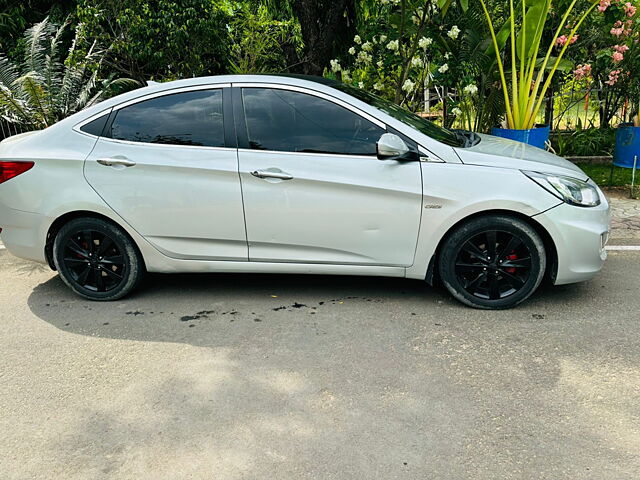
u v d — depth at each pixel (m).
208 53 8.72
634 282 4.52
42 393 3.29
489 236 3.98
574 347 3.56
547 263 4.11
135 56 7.90
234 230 4.18
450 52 8.13
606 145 8.98
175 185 4.15
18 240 4.48
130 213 4.24
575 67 8.70
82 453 2.77
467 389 3.17
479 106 8.30
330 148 4.02
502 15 8.30
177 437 2.86
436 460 2.63
